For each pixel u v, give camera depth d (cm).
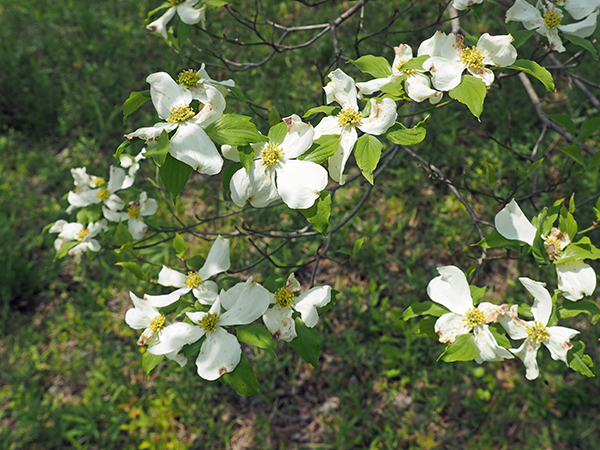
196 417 270
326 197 106
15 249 327
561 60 377
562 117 143
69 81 416
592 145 346
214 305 123
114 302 310
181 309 132
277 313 128
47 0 476
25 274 319
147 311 131
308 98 376
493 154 348
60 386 286
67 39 444
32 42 450
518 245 133
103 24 450
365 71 125
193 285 134
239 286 126
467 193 332
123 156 200
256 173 110
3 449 262
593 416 263
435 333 127
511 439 263
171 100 112
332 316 303
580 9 137
